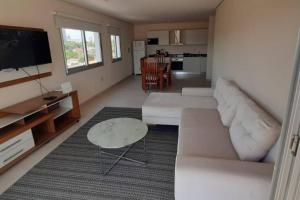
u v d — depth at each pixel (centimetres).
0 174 214
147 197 180
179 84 667
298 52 73
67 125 321
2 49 241
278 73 161
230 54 341
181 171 133
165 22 851
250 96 231
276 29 165
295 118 75
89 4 416
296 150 75
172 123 300
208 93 356
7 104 265
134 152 254
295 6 137
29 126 244
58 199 180
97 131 224
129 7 462
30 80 299
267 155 146
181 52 905
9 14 265
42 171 219
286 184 83
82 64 477
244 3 258
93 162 234
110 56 629
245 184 124
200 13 600
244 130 171
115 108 426
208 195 133
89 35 504
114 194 184
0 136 214
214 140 193
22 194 187
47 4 336
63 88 326
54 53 358
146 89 579
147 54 926
